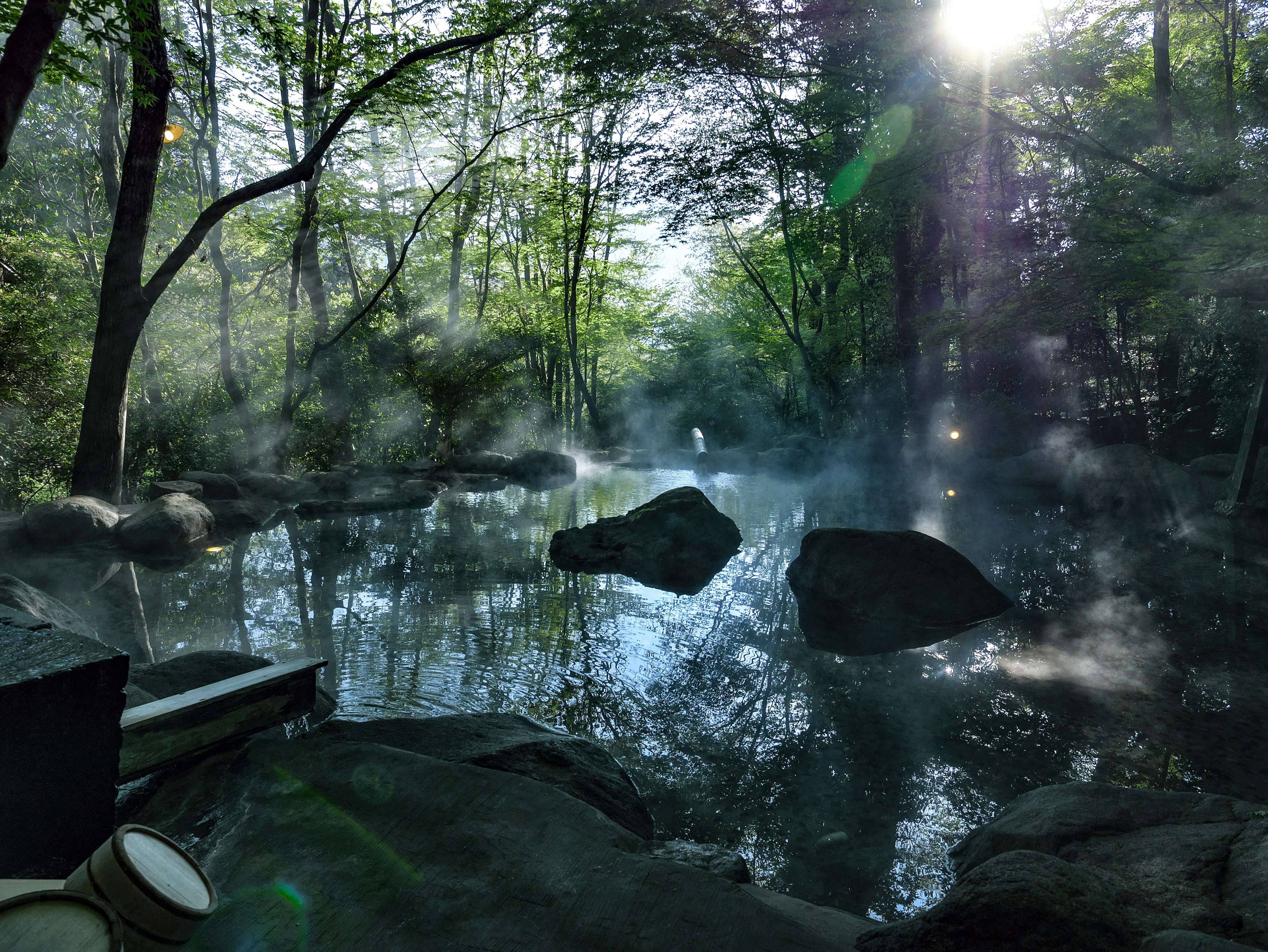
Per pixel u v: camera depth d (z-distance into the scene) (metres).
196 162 14.95
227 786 2.98
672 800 3.93
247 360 18.70
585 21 11.89
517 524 12.59
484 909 2.19
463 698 5.11
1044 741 4.65
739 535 11.00
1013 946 2.07
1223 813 2.96
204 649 5.93
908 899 3.12
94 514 9.88
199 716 3.18
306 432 18.39
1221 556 9.95
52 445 12.73
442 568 9.22
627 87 13.81
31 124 16.45
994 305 11.19
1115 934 2.06
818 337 24.58
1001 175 12.12
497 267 27.42
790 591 8.51
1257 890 2.30
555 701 5.16
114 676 2.42
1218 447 16.20
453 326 21.16
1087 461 14.93
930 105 10.30
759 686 5.59
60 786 2.33
